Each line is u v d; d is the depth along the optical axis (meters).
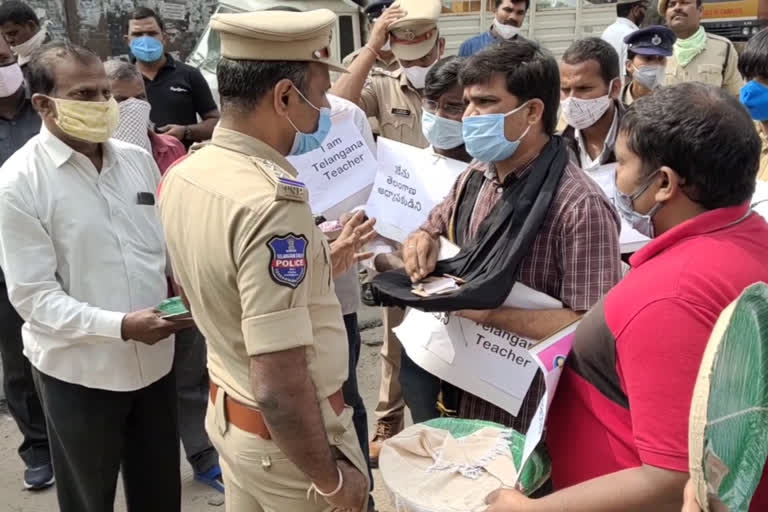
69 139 2.13
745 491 1.02
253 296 1.35
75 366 2.14
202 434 3.17
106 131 2.12
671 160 1.19
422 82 3.50
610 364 1.24
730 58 4.86
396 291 1.94
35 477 3.16
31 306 2.06
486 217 2.02
